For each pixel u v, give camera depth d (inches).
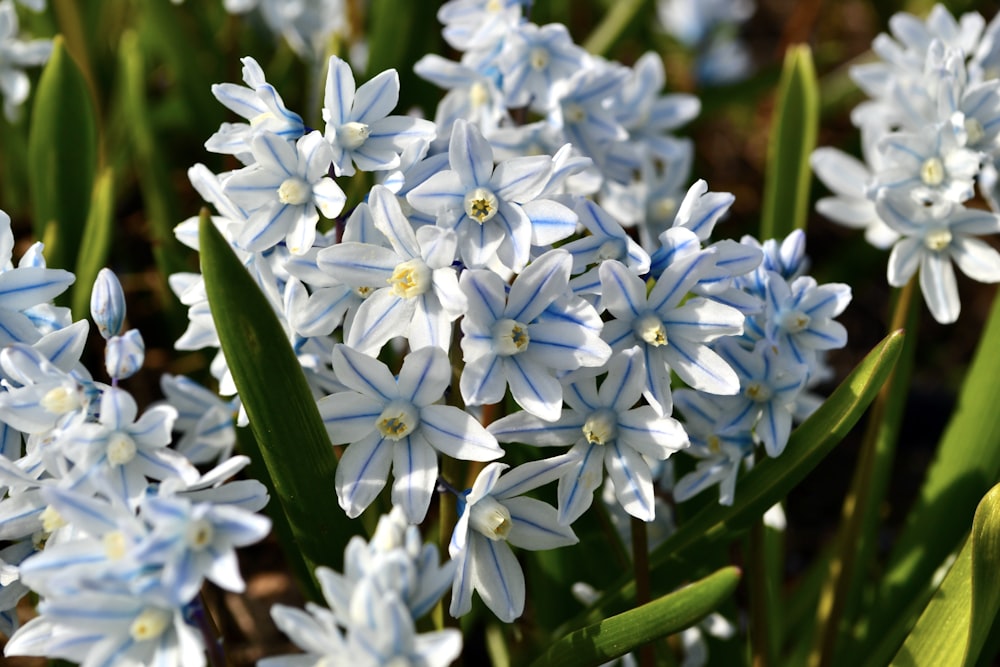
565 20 17.4
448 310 10.9
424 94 15.8
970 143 12.7
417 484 11.1
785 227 14.8
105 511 10.6
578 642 11.5
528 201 11.2
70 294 14.6
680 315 11.3
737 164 21.4
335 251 11.1
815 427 11.8
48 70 14.0
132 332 10.9
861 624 13.8
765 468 11.9
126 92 15.8
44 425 11.1
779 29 24.6
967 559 11.9
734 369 11.8
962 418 13.4
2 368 11.3
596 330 11.0
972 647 11.6
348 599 10.4
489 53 13.4
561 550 13.1
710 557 12.3
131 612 10.6
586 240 11.4
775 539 13.7
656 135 14.9
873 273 19.7
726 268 11.4
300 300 11.4
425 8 15.3
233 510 10.4
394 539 10.4
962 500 13.3
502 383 11.0
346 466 11.2
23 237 17.3
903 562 13.6
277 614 10.3
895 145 12.7
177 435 13.7
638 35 19.7
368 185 13.1
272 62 17.6
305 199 11.3
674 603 11.1
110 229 14.1
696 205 11.4
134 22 18.7
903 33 13.8
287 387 11.2
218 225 12.0
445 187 11.1
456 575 10.9
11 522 11.3
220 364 12.4
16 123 16.5
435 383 11.1
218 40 18.3
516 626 13.3
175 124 17.8
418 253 11.1
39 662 14.3
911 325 13.6
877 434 13.1
